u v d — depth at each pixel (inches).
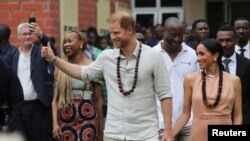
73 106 390.6
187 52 382.0
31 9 602.9
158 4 980.6
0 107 333.4
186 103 329.4
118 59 305.7
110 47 704.4
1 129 329.7
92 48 622.8
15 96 337.1
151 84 306.0
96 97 399.9
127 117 302.7
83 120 391.9
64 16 627.2
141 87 303.1
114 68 305.9
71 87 389.7
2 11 607.8
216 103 315.9
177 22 376.5
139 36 575.8
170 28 374.6
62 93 390.9
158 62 304.3
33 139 416.8
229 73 346.3
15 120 337.7
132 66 302.5
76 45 394.0
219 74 320.8
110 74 308.0
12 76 335.6
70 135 391.9
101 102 402.6
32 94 416.2
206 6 984.9
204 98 317.4
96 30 683.4
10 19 607.2
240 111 324.2
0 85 328.8
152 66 302.7
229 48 373.4
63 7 625.6
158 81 305.9
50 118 422.0
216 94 316.8
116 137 304.8
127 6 924.6
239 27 469.4
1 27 473.4
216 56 320.2
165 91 306.8
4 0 607.2
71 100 390.6
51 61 315.9
